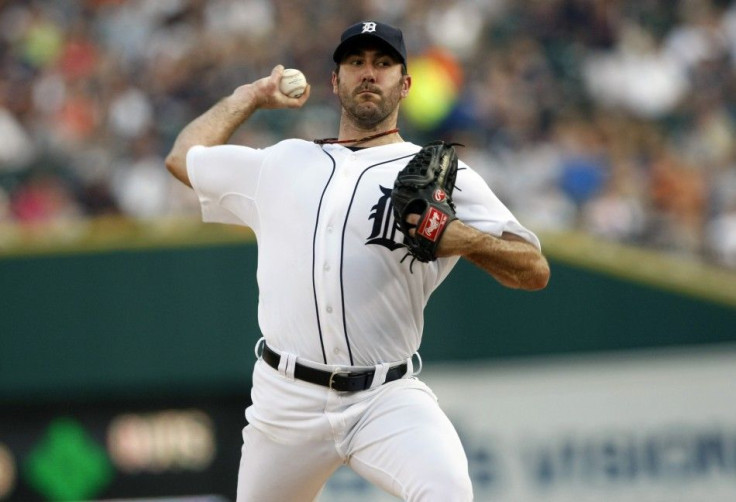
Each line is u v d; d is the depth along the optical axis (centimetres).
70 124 4125
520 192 3941
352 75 1452
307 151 1466
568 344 2923
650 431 2912
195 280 2942
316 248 1400
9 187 3825
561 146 4134
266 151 1493
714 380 2911
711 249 3659
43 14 4738
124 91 4262
